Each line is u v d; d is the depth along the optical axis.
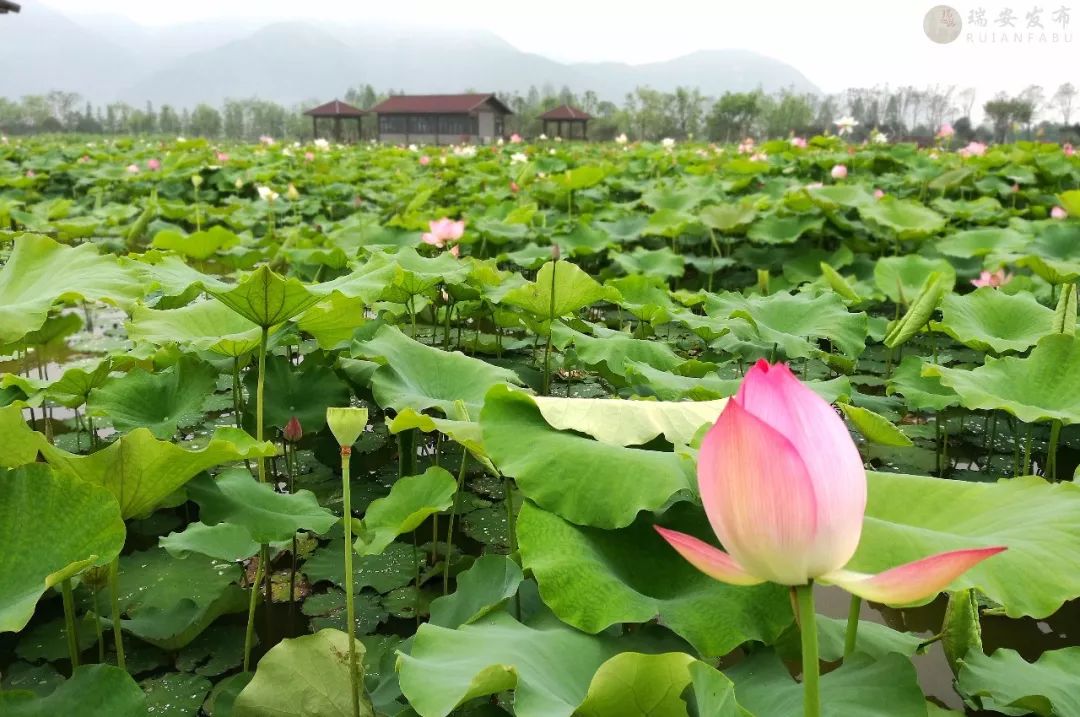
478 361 3.12
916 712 1.38
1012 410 2.78
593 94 112.94
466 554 3.02
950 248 6.50
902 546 1.57
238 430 2.11
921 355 5.49
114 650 2.40
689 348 5.41
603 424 1.97
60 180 14.13
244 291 2.48
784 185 10.15
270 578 2.76
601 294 3.76
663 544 1.83
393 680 2.01
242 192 12.83
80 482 1.63
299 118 118.75
